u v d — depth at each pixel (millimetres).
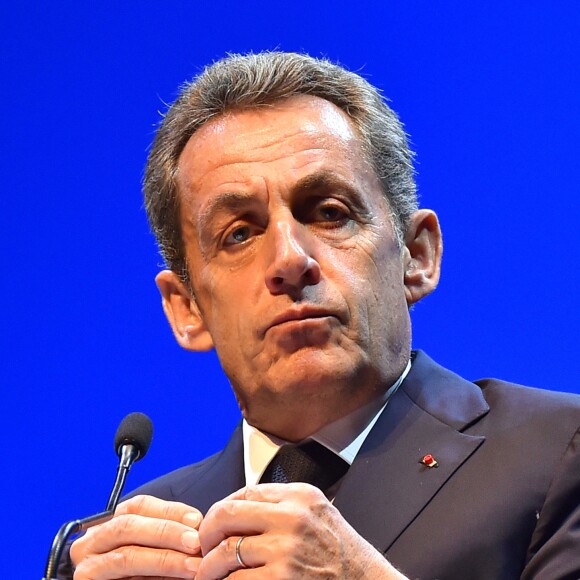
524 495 6074
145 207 7582
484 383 7133
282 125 6816
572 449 6223
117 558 5703
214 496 6980
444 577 5859
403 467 6328
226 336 6641
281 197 6594
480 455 6340
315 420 6559
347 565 5215
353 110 7082
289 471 6641
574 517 5992
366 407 6578
